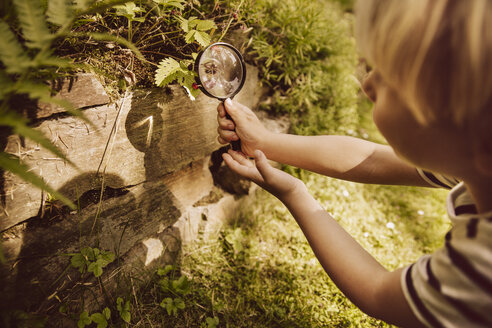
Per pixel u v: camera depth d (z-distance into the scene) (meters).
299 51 2.12
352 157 1.09
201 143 1.54
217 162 1.84
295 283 1.64
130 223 1.32
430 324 0.60
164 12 1.26
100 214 1.20
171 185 1.58
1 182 0.89
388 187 2.55
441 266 0.58
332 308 1.57
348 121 2.53
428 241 2.16
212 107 1.50
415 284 0.63
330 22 2.47
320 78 2.24
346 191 2.15
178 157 1.44
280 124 2.07
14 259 0.96
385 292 0.71
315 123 2.28
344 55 2.59
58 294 1.09
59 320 1.10
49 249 1.05
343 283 0.79
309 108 2.24
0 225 0.91
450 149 0.55
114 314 1.29
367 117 3.36
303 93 2.12
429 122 0.52
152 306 1.39
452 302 0.54
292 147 1.12
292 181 0.88
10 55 0.66
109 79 1.10
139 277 1.39
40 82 0.87
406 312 0.66
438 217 2.34
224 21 1.47
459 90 0.45
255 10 1.72
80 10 0.85
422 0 0.45
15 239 0.96
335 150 1.10
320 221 0.85
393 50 0.49
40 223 1.03
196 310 1.43
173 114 1.33
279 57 2.01
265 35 1.95
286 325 1.48
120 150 1.17
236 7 1.48
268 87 2.16
